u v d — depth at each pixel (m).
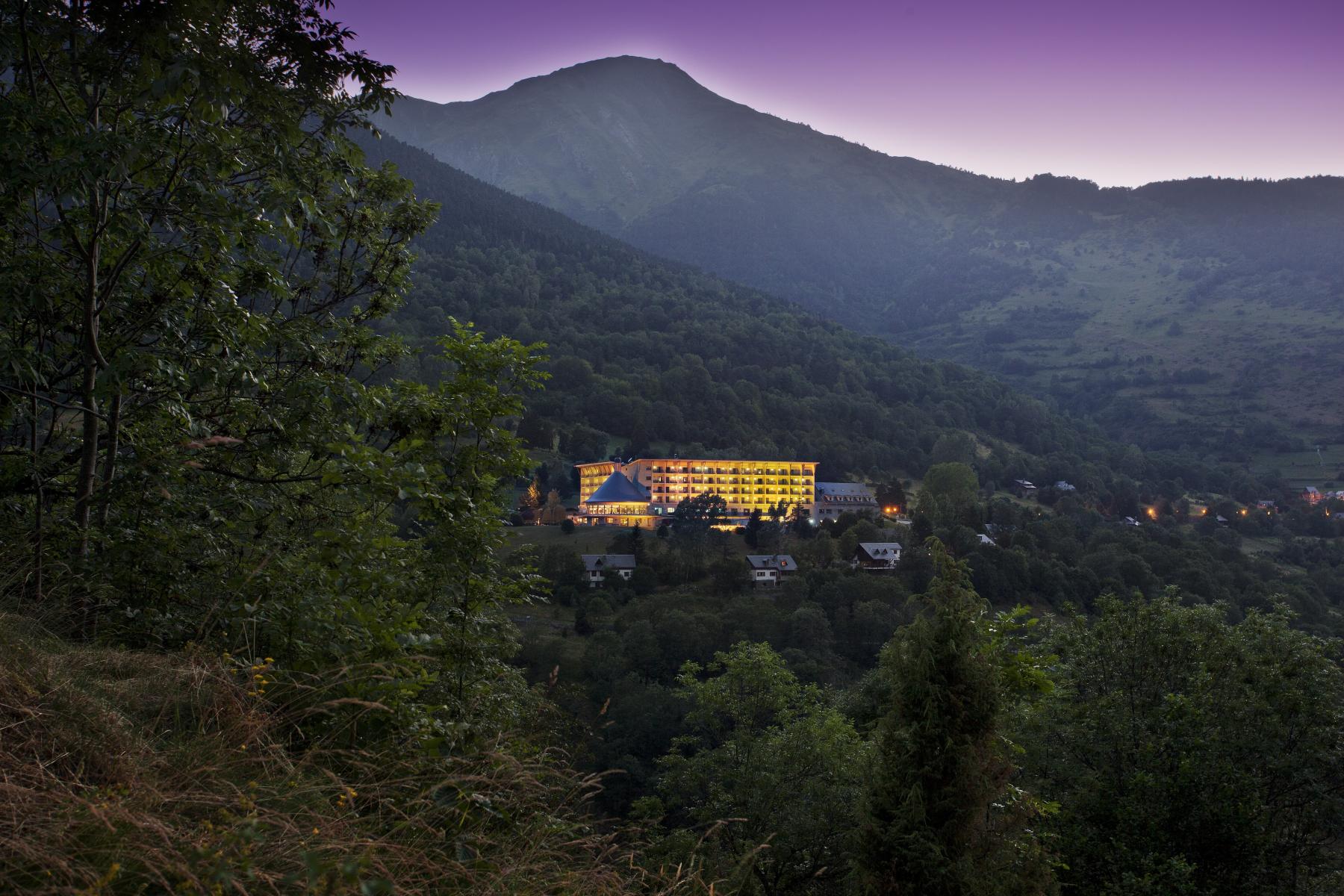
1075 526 141.12
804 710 26.75
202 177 7.86
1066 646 21.83
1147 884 15.45
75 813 3.10
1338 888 16.91
